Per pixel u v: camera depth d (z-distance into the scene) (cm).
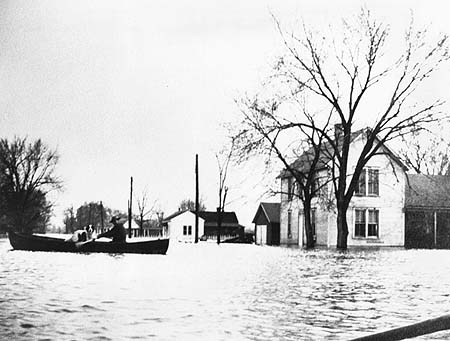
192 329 538
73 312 632
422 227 3294
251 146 2633
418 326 578
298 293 819
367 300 746
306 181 3111
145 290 852
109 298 752
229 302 716
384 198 3175
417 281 1023
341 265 1465
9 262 1543
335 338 505
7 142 2680
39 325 561
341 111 2550
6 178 2830
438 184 3338
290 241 3653
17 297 762
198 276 1094
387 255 2081
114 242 2131
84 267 1338
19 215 2952
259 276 1106
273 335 515
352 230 3147
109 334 517
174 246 3136
